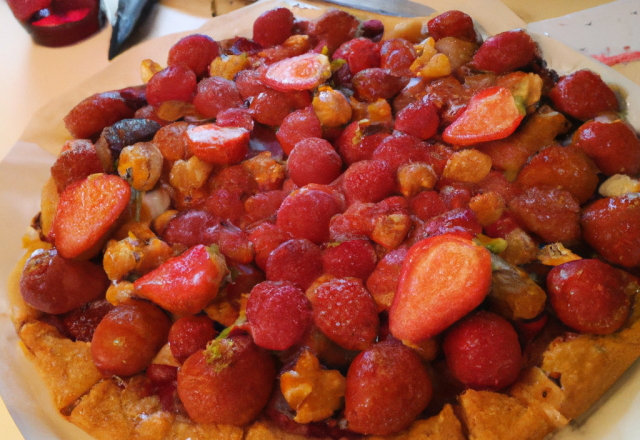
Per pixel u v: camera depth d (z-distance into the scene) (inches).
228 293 8.3
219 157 9.4
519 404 7.5
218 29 13.0
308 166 9.1
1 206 10.4
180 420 7.8
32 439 7.8
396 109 10.3
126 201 8.9
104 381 8.2
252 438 7.5
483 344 7.2
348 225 8.3
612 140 9.0
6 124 12.9
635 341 7.7
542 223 8.5
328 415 7.4
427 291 7.4
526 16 13.5
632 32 12.7
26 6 13.6
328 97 9.7
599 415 7.6
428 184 8.7
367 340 7.6
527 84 9.7
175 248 8.8
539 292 7.8
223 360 7.4
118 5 14.5
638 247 8.1
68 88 13.4
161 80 10.4
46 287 8.7
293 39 11.5
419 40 11.7
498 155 9.4
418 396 7.2
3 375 8.5
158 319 8.3
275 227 8.7
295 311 7.5
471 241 7.5
